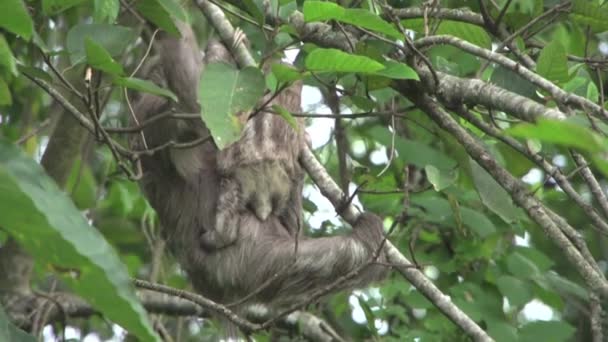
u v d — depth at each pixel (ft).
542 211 33.96
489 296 48.21
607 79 45.37
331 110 48.34
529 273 48.98
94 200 52.42
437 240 51.11
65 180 48.11
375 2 37.27
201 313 50.06
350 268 41.91
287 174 42.01
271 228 42.93
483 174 37.63
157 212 44.19
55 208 15.67
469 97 35.29
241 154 41.65
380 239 42.19
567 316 57.31
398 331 49.75
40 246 15.80
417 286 39.17
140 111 42.42
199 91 29.60
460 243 50.42
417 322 54.24
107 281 15.84
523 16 37.83
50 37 46.50
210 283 43.09
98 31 33.50
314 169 41.22
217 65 30.22
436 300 38.93
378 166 54.49
